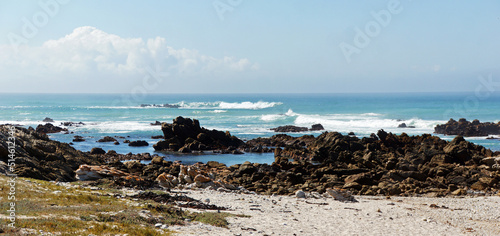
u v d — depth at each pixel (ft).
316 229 78.95
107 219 64.90
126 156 229.45
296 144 271.28
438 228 87.92
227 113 518.37
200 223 72.23
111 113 524.93
